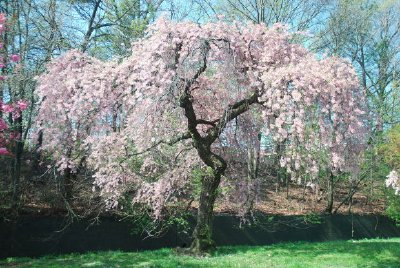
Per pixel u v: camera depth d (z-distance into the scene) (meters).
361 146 8.62
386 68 21.03
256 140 10.80
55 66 8.82
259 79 9.03
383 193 17.78
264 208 16.17
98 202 11.32
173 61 8.10
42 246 10.13
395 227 17.56
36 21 11.38
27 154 11.59
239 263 9.02
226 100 9.37
